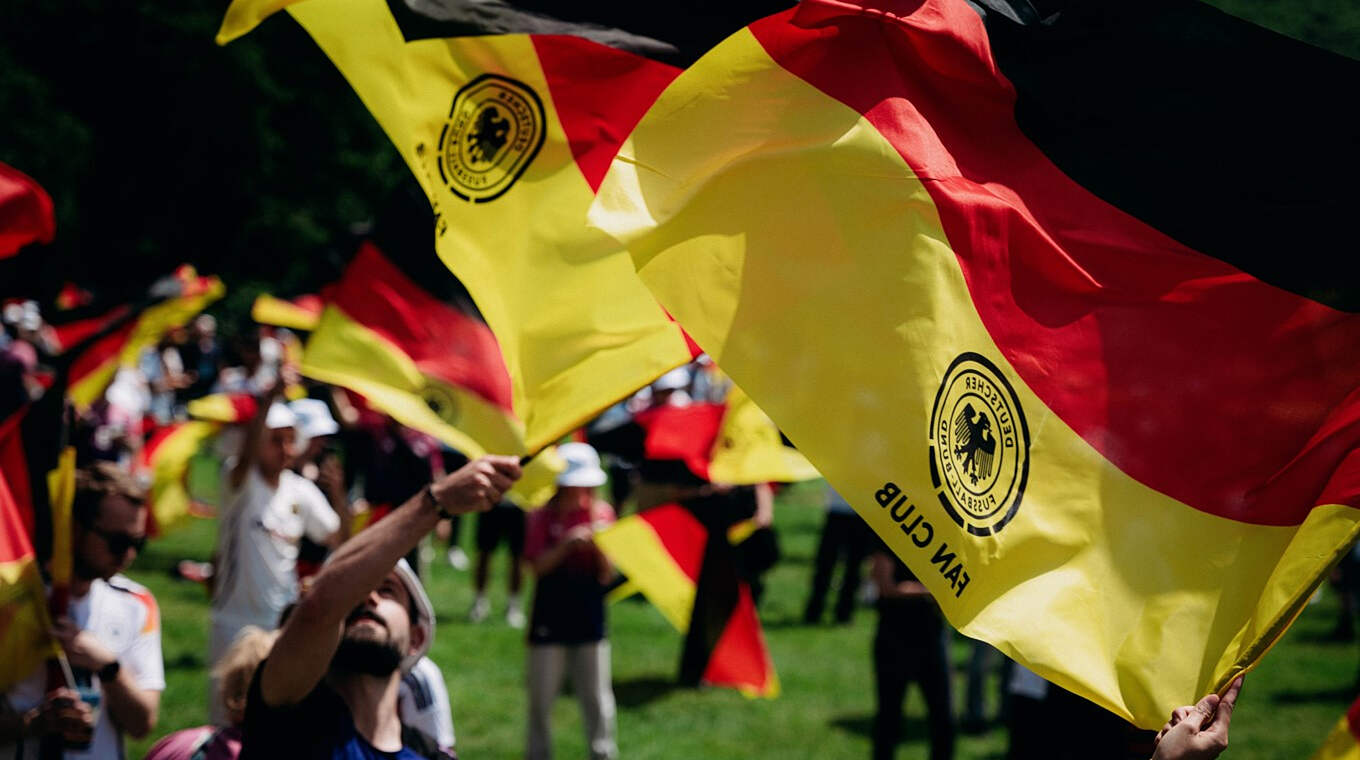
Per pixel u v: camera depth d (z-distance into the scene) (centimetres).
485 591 1284
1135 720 284
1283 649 1331
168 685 962
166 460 1067
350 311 621
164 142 3005
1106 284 305
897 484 280
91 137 2839
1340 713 1057
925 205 290
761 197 286
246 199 3170
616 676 1121
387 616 334
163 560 1506
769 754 898
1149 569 295
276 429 722
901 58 298
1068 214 307
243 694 374
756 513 1063
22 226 394
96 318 709
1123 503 296
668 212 280
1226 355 307
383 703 339
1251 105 312
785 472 906
